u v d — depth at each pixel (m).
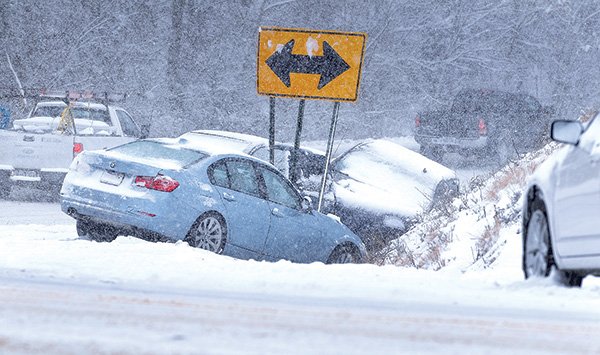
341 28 136.75
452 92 140.62
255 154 53.50
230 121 128.38
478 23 143.50
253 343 10.02
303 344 10.17
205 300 16.48
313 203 52.50
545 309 17.45
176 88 126.50
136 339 9.69
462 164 102.12
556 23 146.50
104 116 63.44
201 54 129.12
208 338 10.26
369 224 52.41
